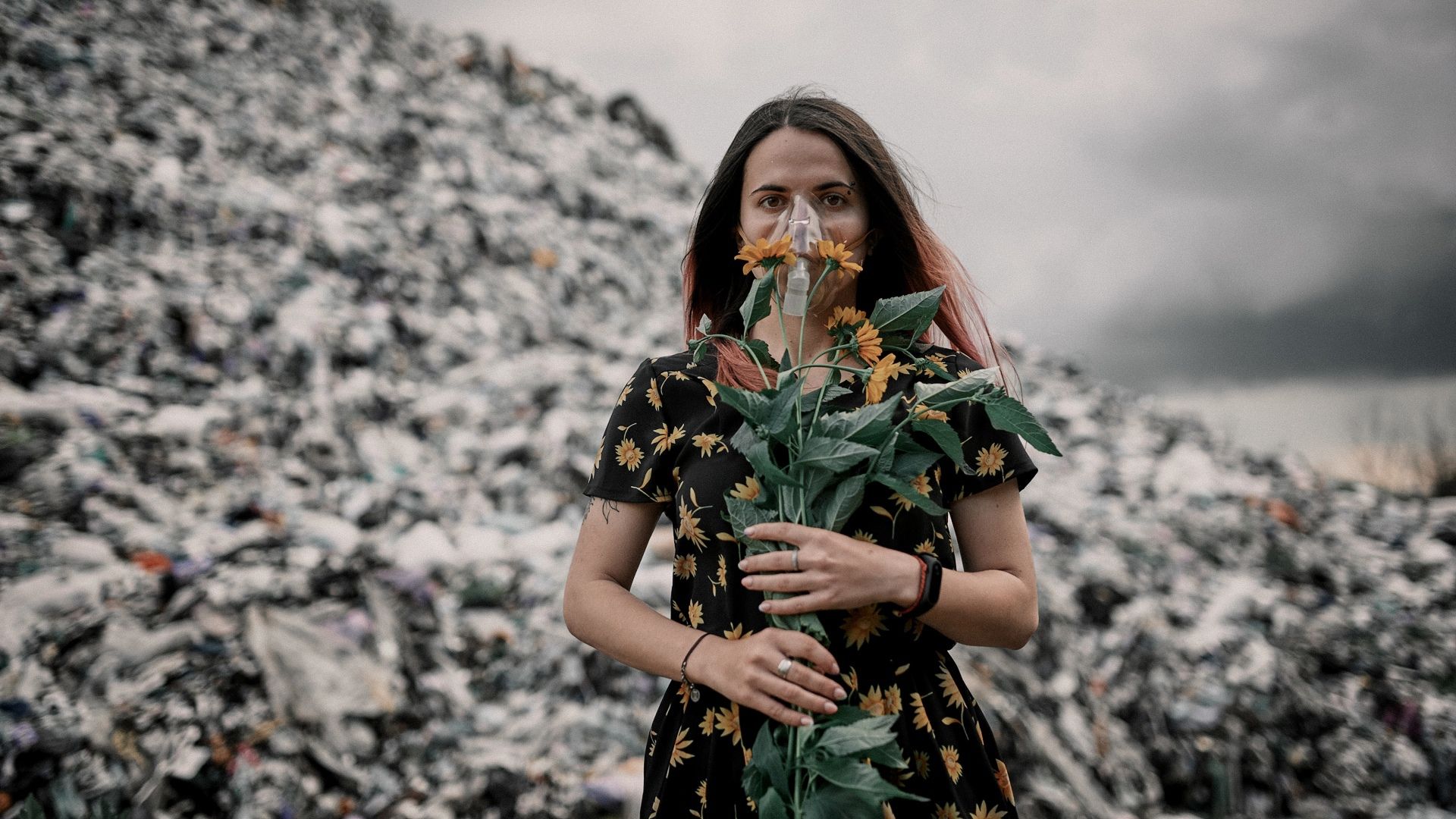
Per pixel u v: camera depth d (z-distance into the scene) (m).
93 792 2.38
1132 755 3.72
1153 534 5.11
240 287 4.86
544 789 2.80
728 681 1.22
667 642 1.29
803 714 1.18
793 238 1.32
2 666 2.54
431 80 9.15
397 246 6.09
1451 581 5.41
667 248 8.50
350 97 7.79
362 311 5.29
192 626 2.89
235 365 4.45
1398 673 4.45
